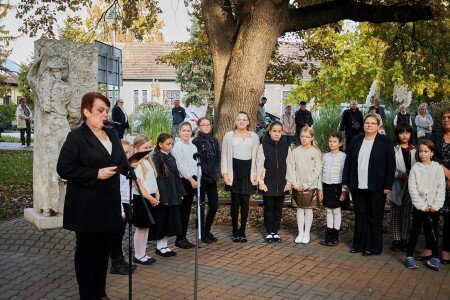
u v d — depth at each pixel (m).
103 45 15.32
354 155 6.30
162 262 5.81
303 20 10.29
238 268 5.62
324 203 6.67
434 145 5.61
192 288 4.92
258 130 17.38
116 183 4.16
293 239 7.02
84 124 4.13
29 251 6.09
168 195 5.84
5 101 46.53
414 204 5.60
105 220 4.04
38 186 6.88
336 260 5.99
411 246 5.72
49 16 13.68
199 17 13.36
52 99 6.57
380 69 19.20
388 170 6.09
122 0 13.52
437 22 12.46
